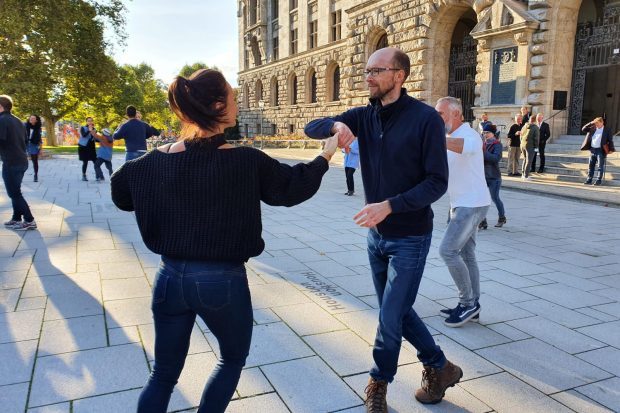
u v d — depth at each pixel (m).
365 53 26.58
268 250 6.37
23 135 6.92
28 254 5.83
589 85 23.19
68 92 33.34
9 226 7.18
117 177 2.02
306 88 36.91
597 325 4.05
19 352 3.35
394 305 2.58
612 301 4.63
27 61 24.88
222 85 1.90
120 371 3.12
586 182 13.16
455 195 3.89
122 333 3.67
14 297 4.39
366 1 25.50
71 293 4.51
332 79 34.06
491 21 17.45
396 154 2.55
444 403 2.87
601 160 12.77
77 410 2.69
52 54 25.23
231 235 1.91
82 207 9.20
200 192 1.87
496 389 3.03
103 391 2.89
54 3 24.59
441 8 20.59
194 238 1.88
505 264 5.91
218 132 1.96
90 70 30.39
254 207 1.96
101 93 32.97
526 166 14.09
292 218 8.80
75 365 3.19
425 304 4.49
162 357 2.01
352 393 2.94
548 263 5.98
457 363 3.37
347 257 6.05
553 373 3.24
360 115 2.78
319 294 4.66
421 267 2.64
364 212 2.38
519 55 16.66
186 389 2.94
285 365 3.25
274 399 2.86
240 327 2.00
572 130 16.95
